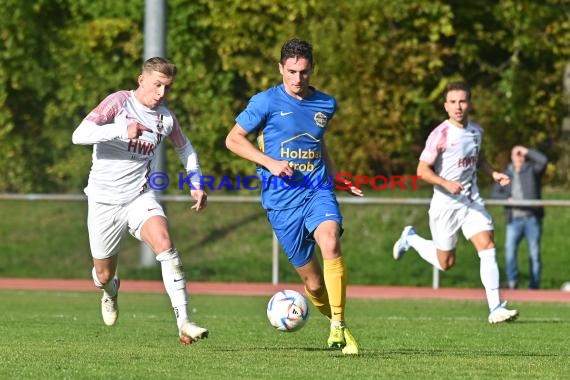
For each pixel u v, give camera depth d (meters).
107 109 25.23
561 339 29.55
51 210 69.25
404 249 38.84
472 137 34.75
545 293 51.28
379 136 67.69
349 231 64.12
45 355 23.59
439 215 35.44
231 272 59.56
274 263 55.38
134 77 71.06
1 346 25.78
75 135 24.77
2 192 73.25
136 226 25.33
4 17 71.69
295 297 25.39
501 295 50.25
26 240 65.00
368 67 67.38
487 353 25.39
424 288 55.47
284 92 24.72
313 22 68.19
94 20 71.38
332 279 23.69
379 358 23.50
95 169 25.84
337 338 23.95
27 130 73.31
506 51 71.94
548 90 71.06
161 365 21.80
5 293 50.66
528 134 70.88
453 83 34.75
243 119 24.56
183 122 70.69
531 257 52.94
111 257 26.91
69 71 71.62
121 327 32.62
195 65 69.94
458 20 69.75
